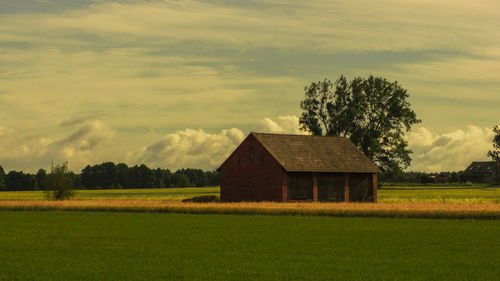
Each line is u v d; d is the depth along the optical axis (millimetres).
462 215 48938
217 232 39688
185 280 23734
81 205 62000
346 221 47281
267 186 72000
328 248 32125
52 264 27281
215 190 166500
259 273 25062
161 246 33000
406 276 24453
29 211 60219
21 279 24047
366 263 27406
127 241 35188
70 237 37250
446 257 29125
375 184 77688
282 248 32156
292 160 72250
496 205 57906
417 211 50344
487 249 31703
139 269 26016
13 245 33625
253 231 40219
